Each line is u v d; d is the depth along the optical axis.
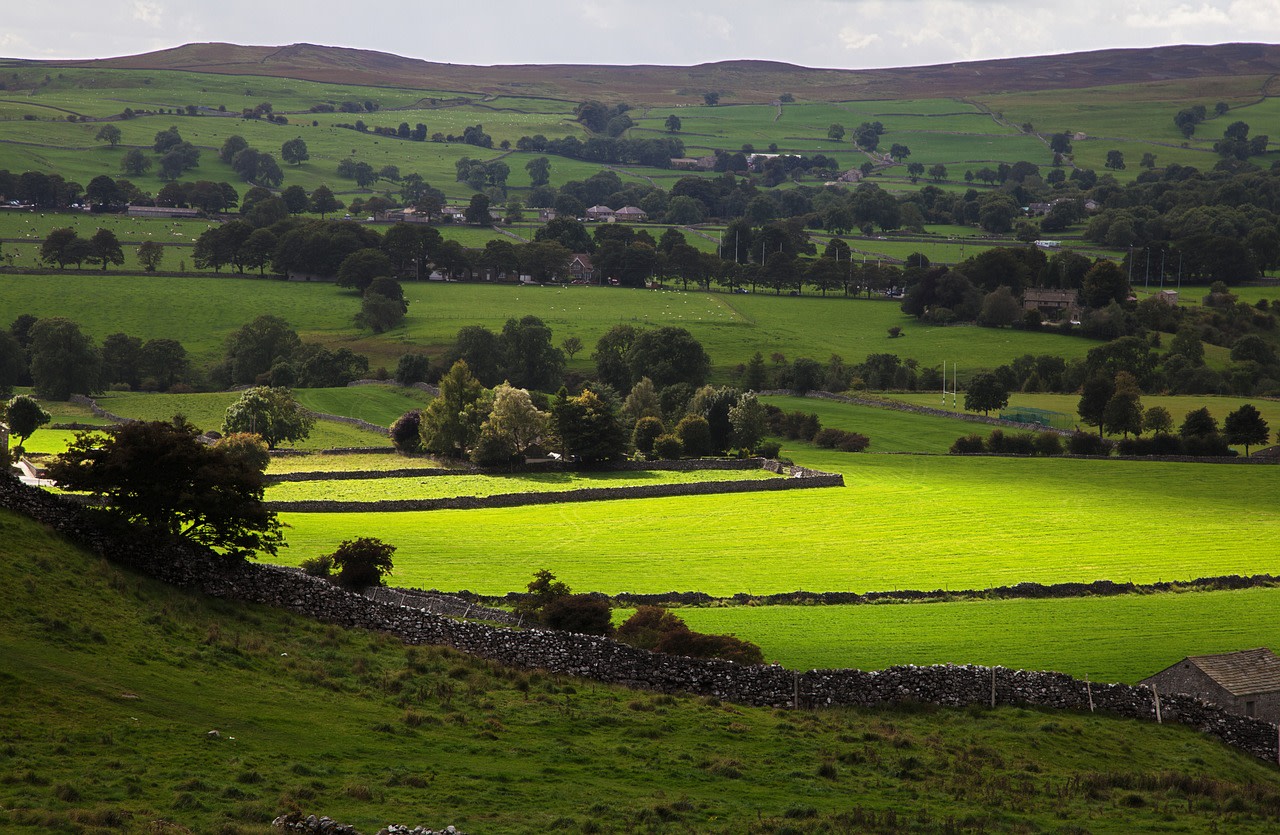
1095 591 116.44
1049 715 62.97
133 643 51.28
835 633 95.12
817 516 161.75
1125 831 47.28
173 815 36.88
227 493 63.75
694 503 172.00
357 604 63.34
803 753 52.78
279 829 36.75
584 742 50.72
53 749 40.28
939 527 154.25
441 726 50.16
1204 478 193.62
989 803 48.97
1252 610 107.62
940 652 88.69
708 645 73.19
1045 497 177.50
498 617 84.62
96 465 62.22
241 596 61.44
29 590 52.19
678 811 43.47
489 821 40.00
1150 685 73.50
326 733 46.97
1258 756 63.97
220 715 46.41
